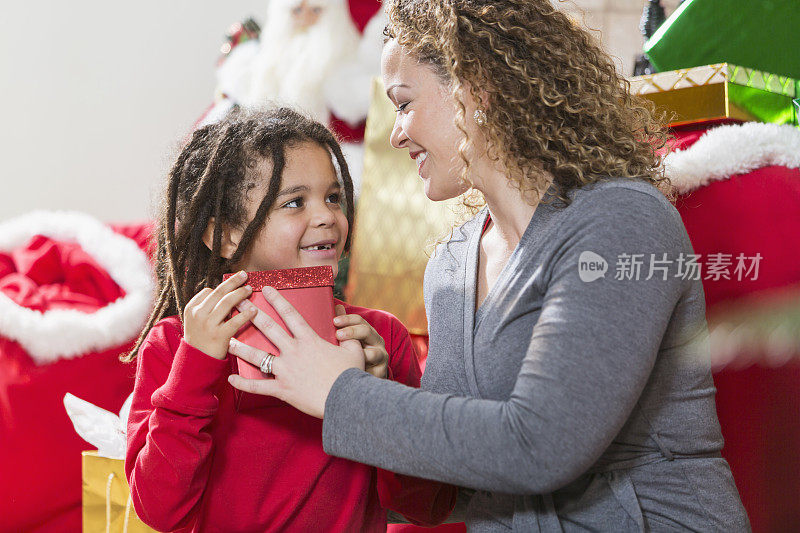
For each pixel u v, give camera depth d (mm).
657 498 750
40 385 1471
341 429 700
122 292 1589
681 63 1369
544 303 706
